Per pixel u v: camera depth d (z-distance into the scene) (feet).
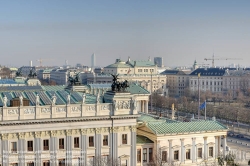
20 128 361.92
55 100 383.24
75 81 494.18
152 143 457.68
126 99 406.62
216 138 497.05
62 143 383.04
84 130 388.98
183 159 471.62
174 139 465.06
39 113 367.86
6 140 358.02
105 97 414.41
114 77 414.82
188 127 481.05
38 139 370.53
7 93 406.41
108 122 398.83
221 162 475.72
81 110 386.52
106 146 400.88
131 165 414.21
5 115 354.74
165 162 444.96
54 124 375.25
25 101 372.58
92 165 393.29
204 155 485.97
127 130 410.72
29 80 645.51
